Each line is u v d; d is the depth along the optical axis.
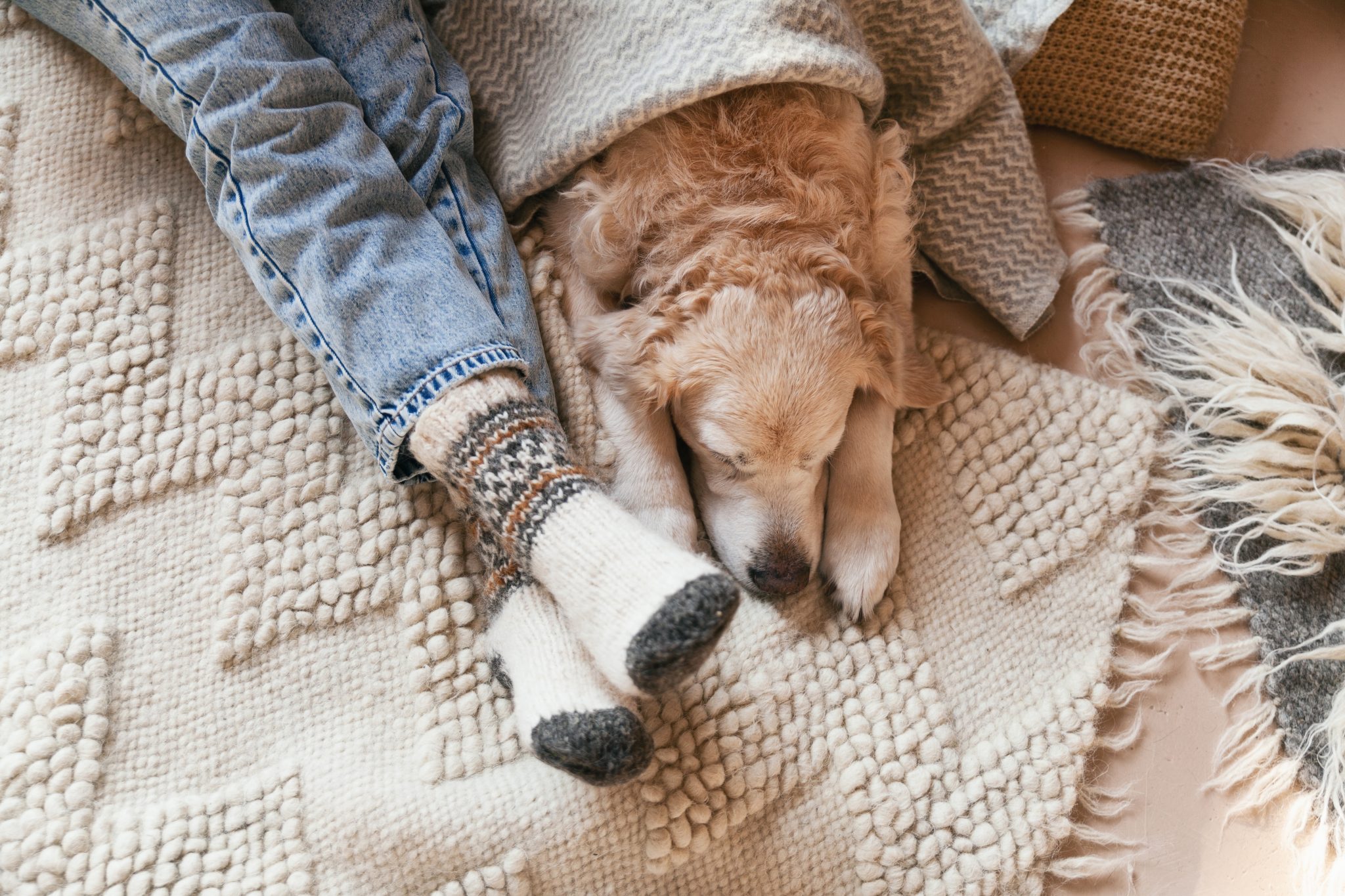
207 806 1.25
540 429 1.25
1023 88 1.76
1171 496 1.58
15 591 1.32
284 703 1.33
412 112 1.40
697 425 1.34
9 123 1.50
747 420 1.29
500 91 1.49
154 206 1.49
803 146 1.36
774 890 1.35
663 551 1.17
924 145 1.60
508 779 1.30
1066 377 1.61
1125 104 1.74
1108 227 1.73
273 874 1.23
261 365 1.43
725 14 1.27
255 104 1.27
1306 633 1.51
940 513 1.58
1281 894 1.42
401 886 1.25
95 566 1.34
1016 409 1.59
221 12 1.32
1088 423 1.58
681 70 1.27
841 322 1.33
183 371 1.42
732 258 1.32
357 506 1.40
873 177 1.44
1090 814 1.45
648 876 1.30
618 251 1.38
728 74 1.26
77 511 1.34
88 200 1.49
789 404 1.28
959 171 1.59
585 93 1.35
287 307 1.30
